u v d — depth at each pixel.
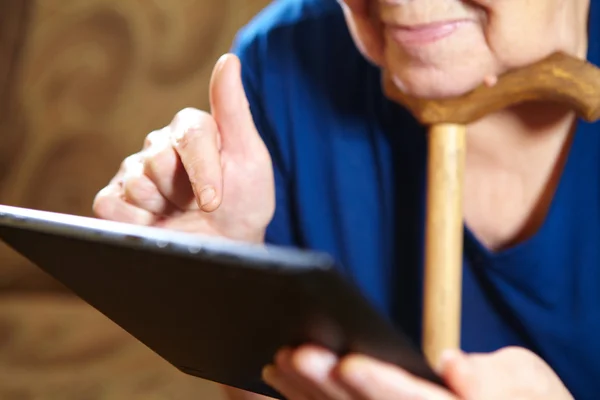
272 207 0.78
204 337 0.55
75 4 2.04
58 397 1.66
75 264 0.53
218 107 0.74
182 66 1.98
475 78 0.68
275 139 0.93
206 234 0.77
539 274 0.80
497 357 0.60
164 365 1.72
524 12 0.65
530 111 0.78
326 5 0.92
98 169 1.99
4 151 2.03
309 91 0.91
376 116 0.87
